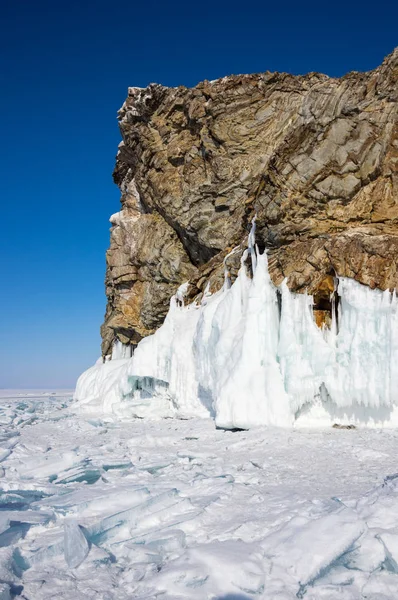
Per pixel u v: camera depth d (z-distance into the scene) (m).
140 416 20.89
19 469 11.26
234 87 23.70
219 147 23.72
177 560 5.70
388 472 9.18
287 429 14.30
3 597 5.09
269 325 15.90
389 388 14.06
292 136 17.16
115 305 29.42
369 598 4.99
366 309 14.66
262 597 4.92
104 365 28.12
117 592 5.27
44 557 6.13
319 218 16.70
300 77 23.56
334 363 14.98
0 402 40.53
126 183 30.77
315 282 15.63
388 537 5.65
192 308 21.56
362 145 16.44
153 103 26.17
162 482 9.14
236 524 6.74
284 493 8.02
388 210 16.16
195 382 19.44
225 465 10.53
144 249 27.45
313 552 5.46
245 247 18.58
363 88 16.83
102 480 9.84
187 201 24.52
